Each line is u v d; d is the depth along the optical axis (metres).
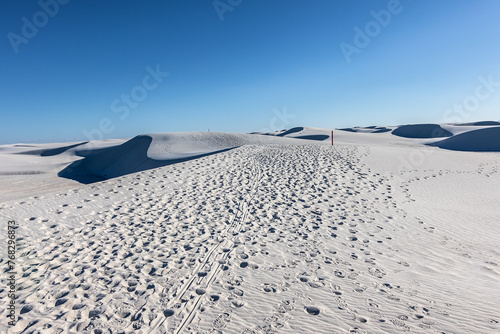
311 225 8.59
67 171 40.09
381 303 4.81
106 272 5.79
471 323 4.21
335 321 4.34
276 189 12.08
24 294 4.95
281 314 4.55
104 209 9.47
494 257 6.79
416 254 6.90
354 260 6.50
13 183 27.83
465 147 47.03
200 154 29.75
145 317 4.47
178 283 5.46
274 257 6.62
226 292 5.20
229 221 8.85
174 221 8.77
